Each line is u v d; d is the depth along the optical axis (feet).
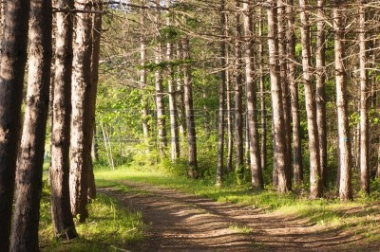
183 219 49.57
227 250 35.29
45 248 34.12
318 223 47.85
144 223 45.73
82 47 43.78
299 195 67.41
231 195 71.05
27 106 29.81
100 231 39.70
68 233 36.76
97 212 47.98
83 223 42.75
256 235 41.55
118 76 97.40
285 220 51.67
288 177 70.33
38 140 29.81
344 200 59.36
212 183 91.71
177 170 108.06
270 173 100.89
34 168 29.81
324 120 75.87
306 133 107.14
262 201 63.36
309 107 62.90
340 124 58.90
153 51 79.82
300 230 45.88
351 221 46.65
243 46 79.87
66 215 36.91
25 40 24.02
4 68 23.73
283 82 78.95
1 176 23.54
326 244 39.63
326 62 86.17
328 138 107.34
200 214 51.44
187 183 91.45
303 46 61.16
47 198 53.93
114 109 127.85
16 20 23.71
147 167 121.80
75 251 33.22
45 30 29.30
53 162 36.94
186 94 102.12
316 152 63.36
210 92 124.06
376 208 52.60
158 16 48.65
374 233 41.11
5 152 23.59
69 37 35.86
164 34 53.98
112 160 140.36
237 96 89.15
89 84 44.70
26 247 29.81
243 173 88.02
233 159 117.19
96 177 108.17
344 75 57.62
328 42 78.13
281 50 68.44
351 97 86.58
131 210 53.31
